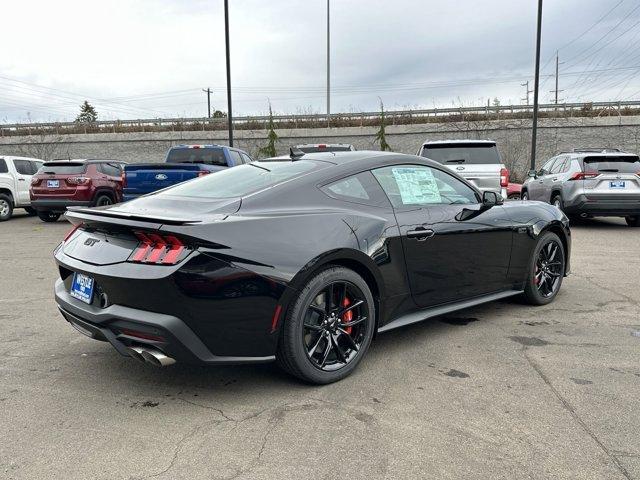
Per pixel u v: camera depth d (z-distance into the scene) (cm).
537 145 2655
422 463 229
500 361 349
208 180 377
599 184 1000
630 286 567
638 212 1004
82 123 3256
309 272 295
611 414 273
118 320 280
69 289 330
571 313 464
